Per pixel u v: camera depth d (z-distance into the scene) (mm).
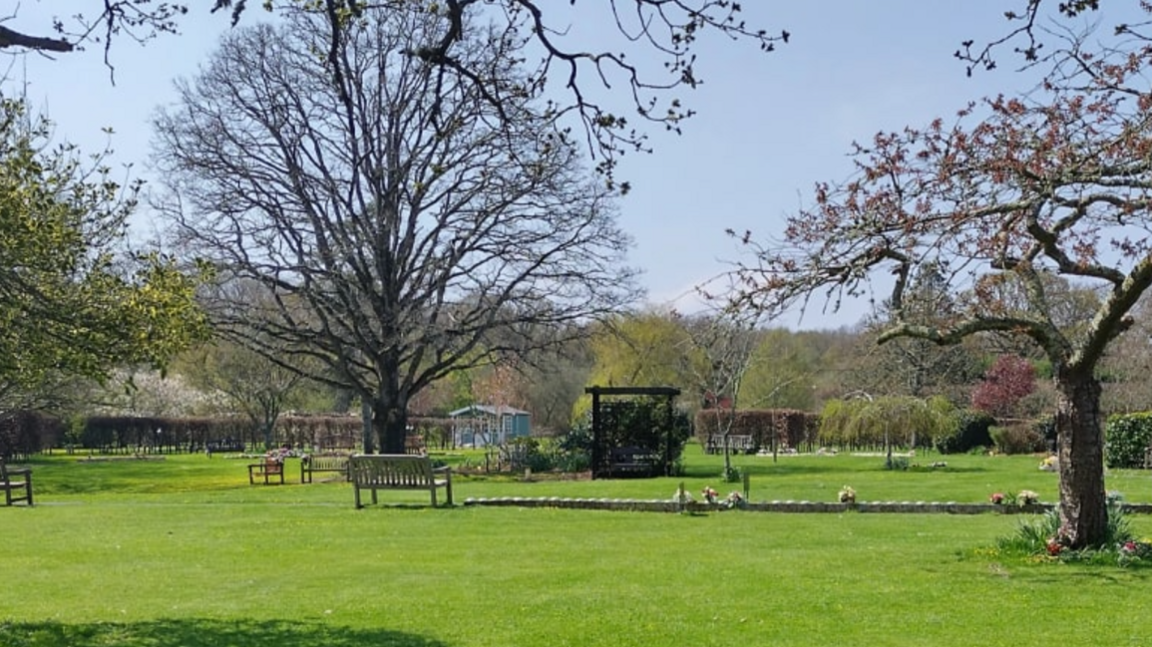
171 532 14438
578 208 30406
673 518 15508
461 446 56906
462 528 14469
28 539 13789
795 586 9430
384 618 8266
